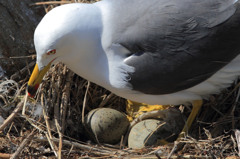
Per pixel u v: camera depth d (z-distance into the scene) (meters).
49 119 9.30
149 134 8.99
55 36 7.61
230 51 8.09
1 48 10.12
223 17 7.79
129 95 8.63
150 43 7.88
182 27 7.79
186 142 8.32
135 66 8.00
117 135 9.24
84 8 7.91
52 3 10.80
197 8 7.82
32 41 10.58
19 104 9.13
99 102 10.23
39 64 8.04
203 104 9.74
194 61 8.03
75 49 7.95
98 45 8.04
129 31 7.89
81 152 8.37
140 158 8.02
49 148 8.48
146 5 7.96
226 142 8.67
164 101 8.80
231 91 9.61
